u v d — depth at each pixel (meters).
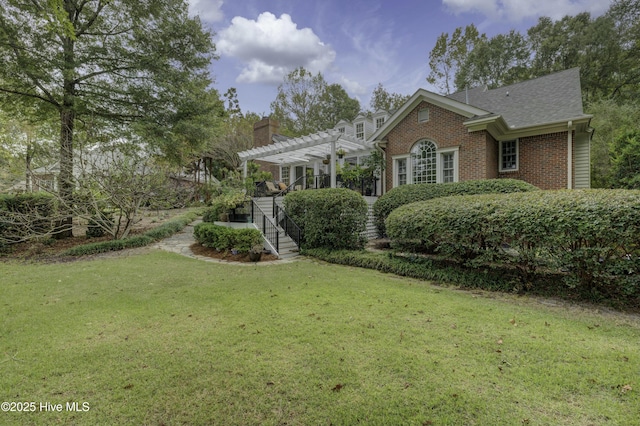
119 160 9.21
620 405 2.04
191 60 10.95
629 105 17.55
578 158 11.05
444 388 2.24
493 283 5.00
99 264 6.98
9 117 10.62
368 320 3.57
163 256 8.02
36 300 4.41
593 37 22.61
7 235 8.45
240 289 4.98
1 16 7.91
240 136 24.20
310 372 2.47
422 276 5.77
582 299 4.29
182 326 3.46
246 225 9.57
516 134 10.86
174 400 2.14
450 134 10.92
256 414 2.01
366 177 13.77
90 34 9.44
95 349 2.90
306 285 5.22
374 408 2.04
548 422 1.90
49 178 8.98
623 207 3.79
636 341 2.96
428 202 6.23
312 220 8.41
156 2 9.81
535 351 2.77
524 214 4.51
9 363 2.64
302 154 16.06
